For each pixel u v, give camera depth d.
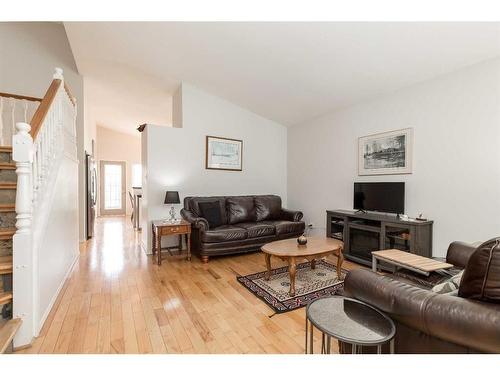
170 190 4.32
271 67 3.48
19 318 1.68
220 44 3.17
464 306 0.98
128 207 9.45
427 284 1.92
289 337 1.84
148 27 3.04
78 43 3.61
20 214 1.72
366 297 1.35
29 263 1.72
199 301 2.39
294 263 2.56
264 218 4.70
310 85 3.72
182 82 4.45
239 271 3.23
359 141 3.97
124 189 9.41
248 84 4.13
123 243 4.79
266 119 5.39
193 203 4.13
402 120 3.37
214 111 4.77
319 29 2.54
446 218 2.91
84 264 3.49
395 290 1.21
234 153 4.99
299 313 2.19
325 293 2.56
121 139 9.34
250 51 3.19
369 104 3.83
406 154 3.31
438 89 2.98
